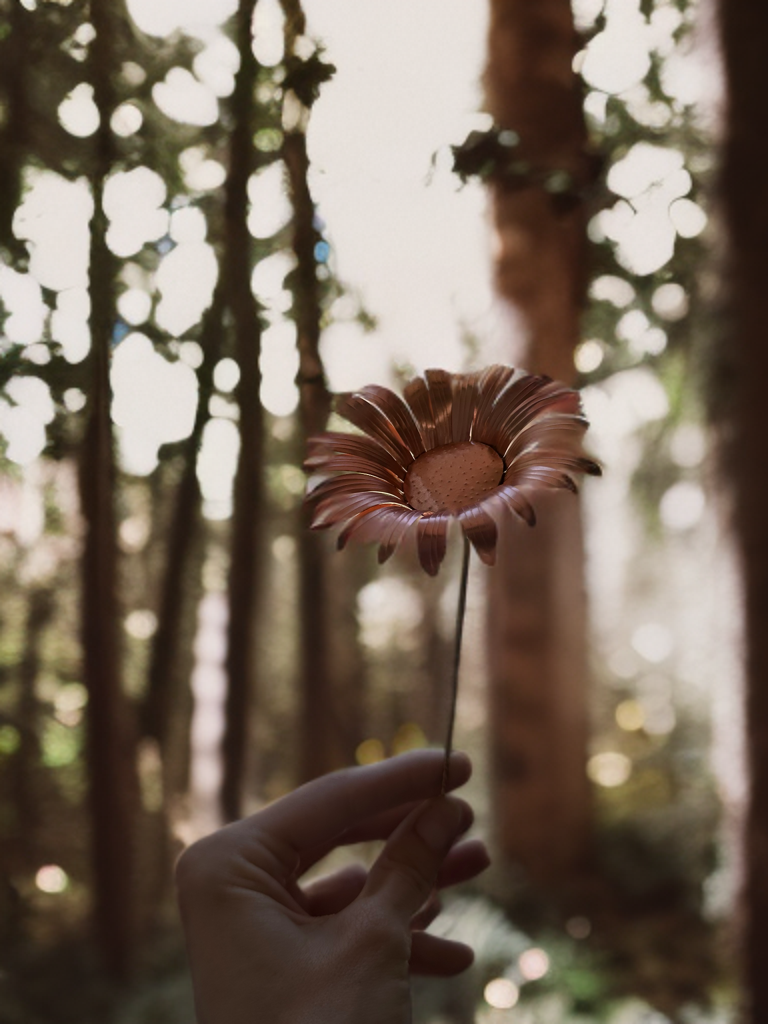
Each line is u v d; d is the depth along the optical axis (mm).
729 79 1063
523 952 1398
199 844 448
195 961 428
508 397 427
